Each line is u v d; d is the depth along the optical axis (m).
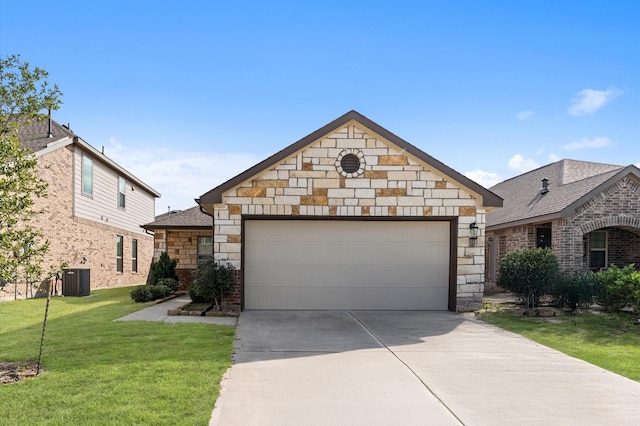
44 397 5.01
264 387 5.65
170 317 10.72
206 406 4.84
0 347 7.42
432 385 5.83
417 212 12.17
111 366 6.22
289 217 12.06
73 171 17.70
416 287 12.46
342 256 12.41
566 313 11.77
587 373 6.52
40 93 7.15
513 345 8.30
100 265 20.30
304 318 10.91
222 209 11.90
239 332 9.06
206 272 11.21
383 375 6.24
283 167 12.02
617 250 16.02
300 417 4.72
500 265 12.77
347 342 8.33
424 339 8.70
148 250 27.33
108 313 11.37
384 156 12.16
